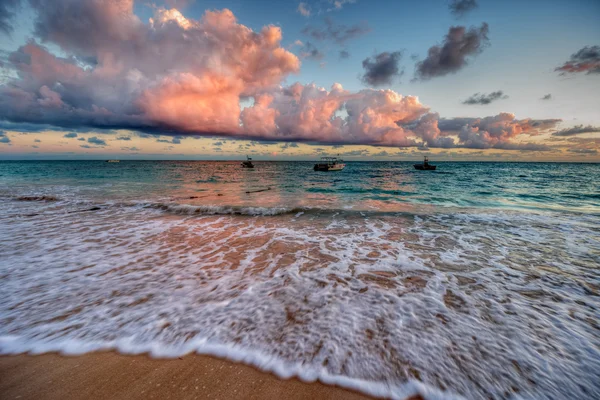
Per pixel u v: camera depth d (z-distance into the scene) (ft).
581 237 21.80
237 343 8.64
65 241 20.22
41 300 11.34
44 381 7.17
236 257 17.15
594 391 6.84
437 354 8.14
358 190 60.64
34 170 155.53
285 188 65.16
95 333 9.13
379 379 7.24
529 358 7.98
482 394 6.79
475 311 10.66
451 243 20.24
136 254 17.52
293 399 6.69
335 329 9.37
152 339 8.84
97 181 81.20
